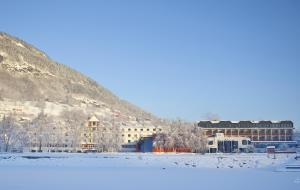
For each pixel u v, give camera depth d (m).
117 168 118.88
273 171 109.44
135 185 71.81
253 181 79.94
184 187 69.12
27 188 66.06
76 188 66.69
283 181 79.81
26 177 85.38
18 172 98.94
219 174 97.25
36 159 140.62
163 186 70.56
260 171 109.69
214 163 136.50
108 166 129.12
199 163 136.25
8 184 71.81
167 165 134.00
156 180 81.19
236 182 77.88
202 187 69.25
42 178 83.25
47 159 141.50
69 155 165.62
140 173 99.25
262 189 66.31
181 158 148.00
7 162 135.75
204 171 108.38
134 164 135.38
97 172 101.25
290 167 114.25
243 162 136.50
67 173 96.69
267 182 77.88
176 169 116.69
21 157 147.12
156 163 137.50
